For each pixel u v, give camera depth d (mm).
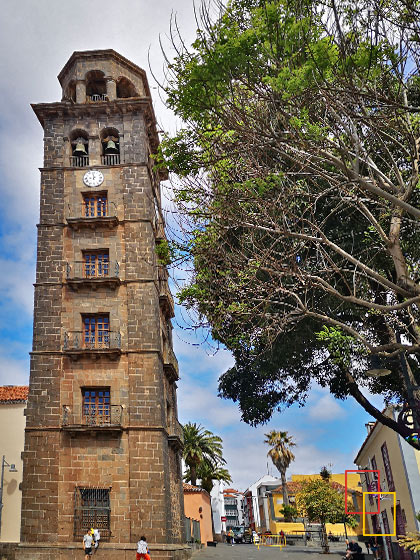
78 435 30312
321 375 27156
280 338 23250
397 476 29156
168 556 28188
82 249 34031
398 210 13414
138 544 27188
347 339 19219
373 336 21844
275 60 11766
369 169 13281
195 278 16078
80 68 38625
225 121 12742
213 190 14414
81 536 28844
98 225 34281
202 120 13398
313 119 12680
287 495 76188
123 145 36375
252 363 25422
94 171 35719
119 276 33344
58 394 31172
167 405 35312
